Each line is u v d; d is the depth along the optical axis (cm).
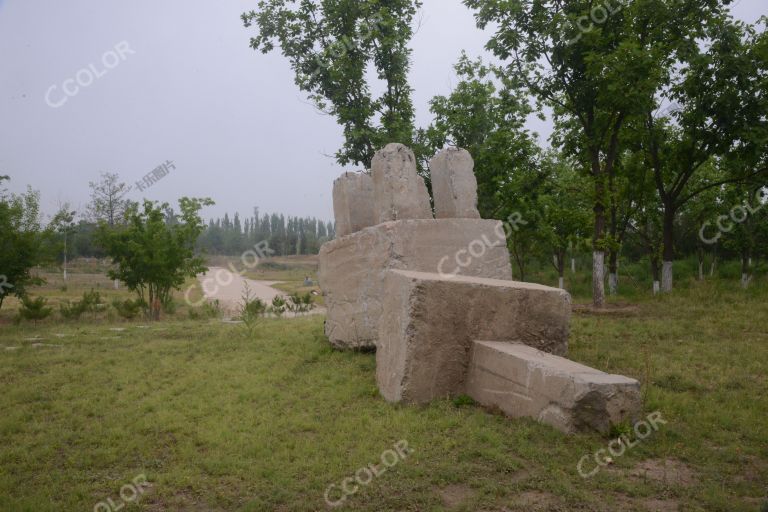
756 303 1412
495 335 769
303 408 737
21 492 523
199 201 2119
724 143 1692
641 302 1667
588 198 1686
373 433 632
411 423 647
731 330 1145
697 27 1612
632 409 604
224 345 1183
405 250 938
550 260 3016
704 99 1650
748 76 1588
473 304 754
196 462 575
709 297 1566
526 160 1798
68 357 1084
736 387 797
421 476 525
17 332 1514
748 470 545
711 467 544
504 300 775
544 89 1683
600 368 888
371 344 991
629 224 2417
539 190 1802
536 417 634
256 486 517
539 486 501
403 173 1011
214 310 2106
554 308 809
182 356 1078
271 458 576
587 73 1528
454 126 1881
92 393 841
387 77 1922
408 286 729
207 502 496
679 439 610
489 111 1886
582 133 1773
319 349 1083
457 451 575
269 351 1099
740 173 1834
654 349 1008
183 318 2056
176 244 2022
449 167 1053
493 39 1612
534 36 1611
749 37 1641
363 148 1923
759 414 691
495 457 554
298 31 1897
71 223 3259
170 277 2014
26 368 1012
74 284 3944
